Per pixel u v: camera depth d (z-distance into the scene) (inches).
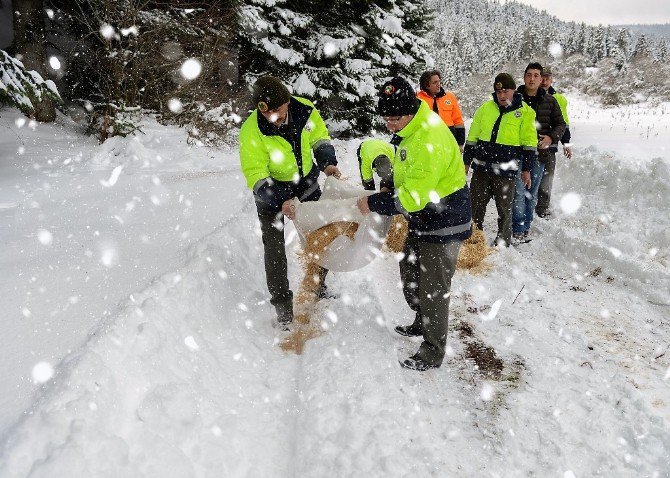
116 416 86.4
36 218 199.6
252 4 524.4
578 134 521.0
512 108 185.3
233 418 98.5
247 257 168.4
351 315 144.2
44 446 74.7
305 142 128.6
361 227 128.1
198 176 303.4
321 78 563.8
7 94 303.1
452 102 225.1
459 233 113.4
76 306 120.6
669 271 165.0
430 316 118.0
